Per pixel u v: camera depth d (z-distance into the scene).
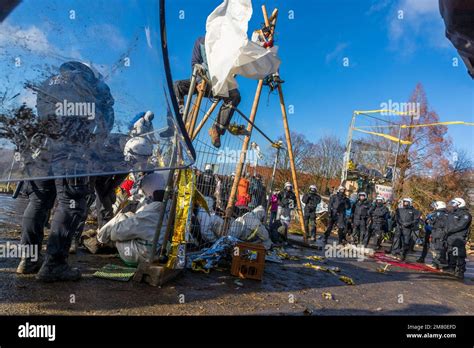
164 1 2.27
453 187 29.19
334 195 12.99
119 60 2.10
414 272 8.06
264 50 4.58
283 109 8.69
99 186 4.64
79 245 4.85
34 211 3.29
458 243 8.51
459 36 1.04
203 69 4.30
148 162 2.12
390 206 21.00
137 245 3.85
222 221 5.68
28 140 1.78
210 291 3.57
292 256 6.80
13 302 2.59
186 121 4.01
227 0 4.44
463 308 4.70
